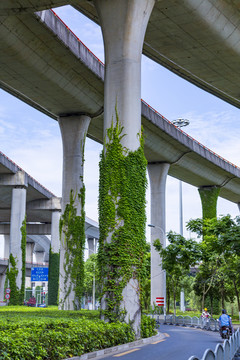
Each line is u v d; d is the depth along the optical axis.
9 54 35.12
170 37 36.75
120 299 22.53
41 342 12.76
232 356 14.30
